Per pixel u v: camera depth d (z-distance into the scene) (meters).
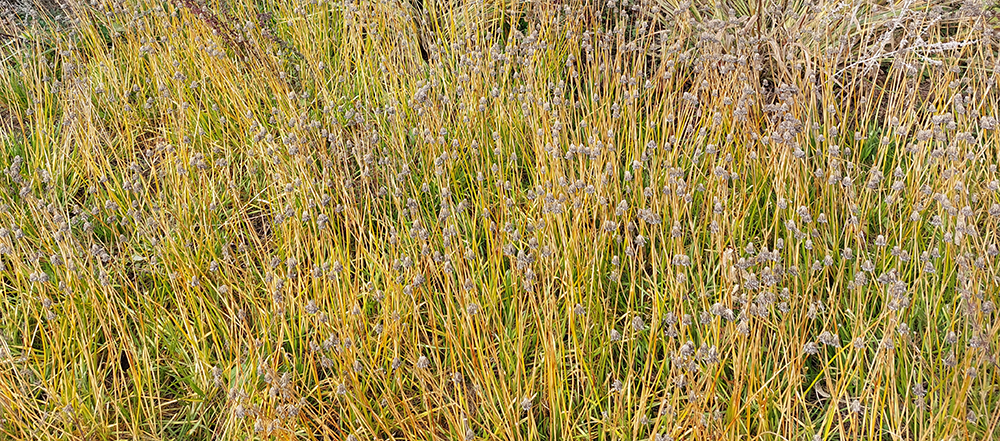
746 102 3.32
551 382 2.48
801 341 2.46
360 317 2.74
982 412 2.42
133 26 4.84
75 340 2.98
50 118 4.16
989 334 2.40
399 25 4.58
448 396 2.55
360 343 2.86
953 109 3.46
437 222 3.28
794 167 3.18
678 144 3.57
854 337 2.51
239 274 3.33
